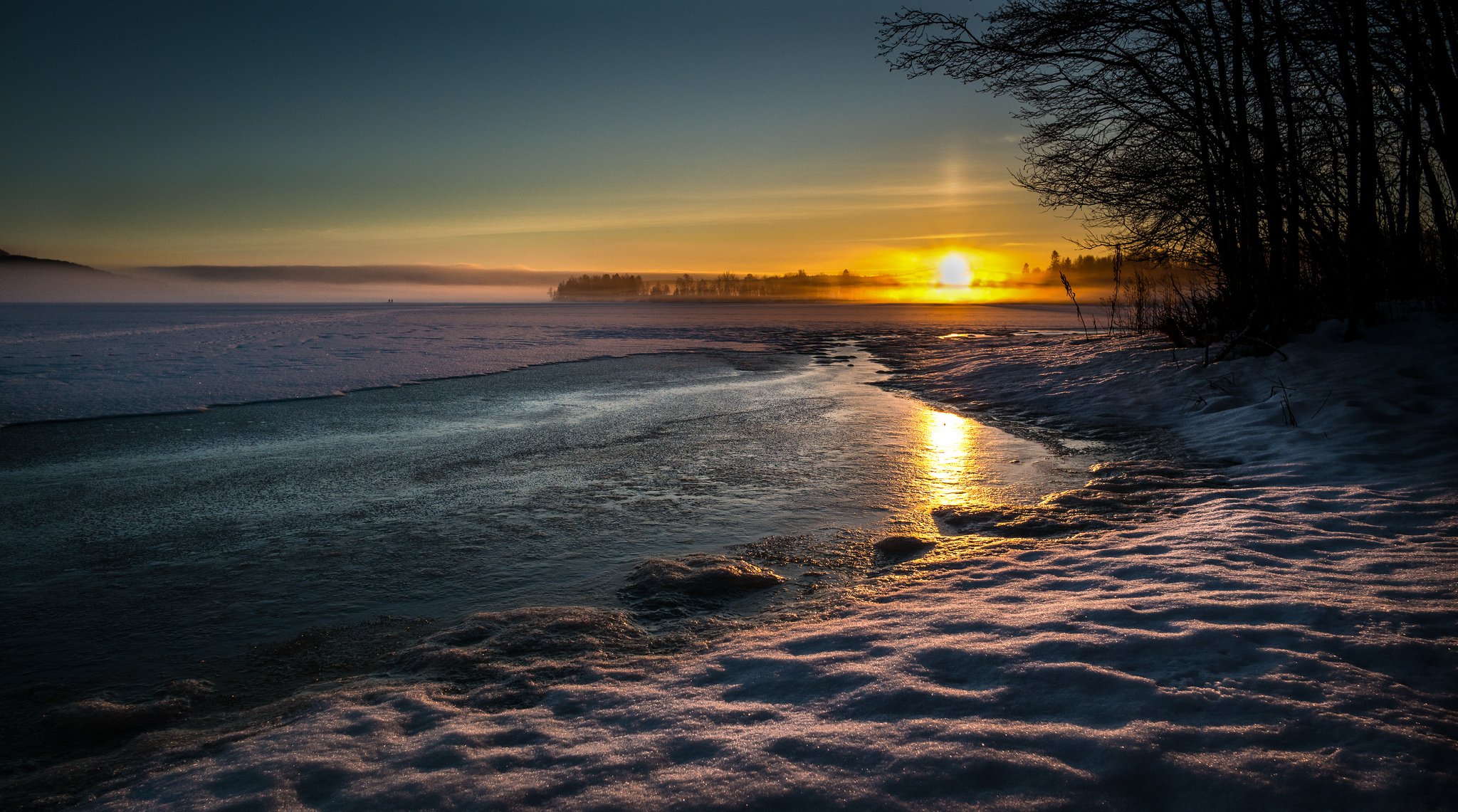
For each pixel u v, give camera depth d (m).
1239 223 11.37
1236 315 11.44
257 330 29.39
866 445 7.62
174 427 8.80
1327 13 9.36
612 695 2.62
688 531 4.88
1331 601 3.07
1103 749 2.04
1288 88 9.70
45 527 5.06
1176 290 14.61
